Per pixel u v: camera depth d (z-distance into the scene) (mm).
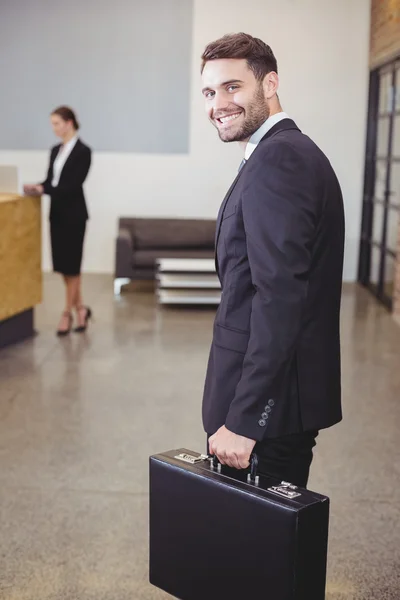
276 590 1800
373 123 10820
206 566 1946
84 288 10172
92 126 11281
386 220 9688
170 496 2012
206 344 7281
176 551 2014
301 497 1820
